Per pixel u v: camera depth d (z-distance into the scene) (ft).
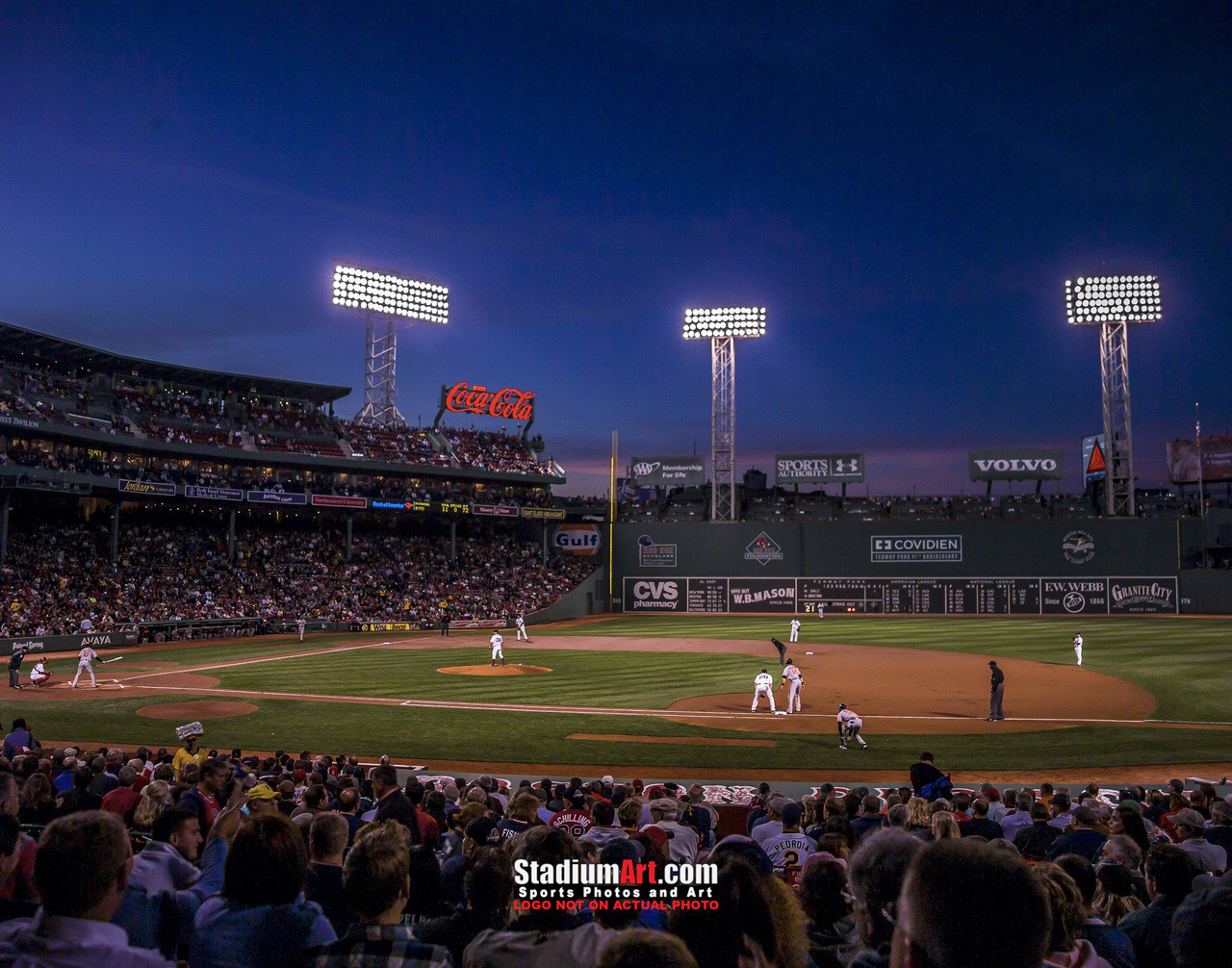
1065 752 67.15
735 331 232.73
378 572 208.33
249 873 12.67
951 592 221.46
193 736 45.91
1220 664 117.70
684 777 60.59
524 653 137.80
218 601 173.99
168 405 200.34
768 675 85.87
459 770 62.34
